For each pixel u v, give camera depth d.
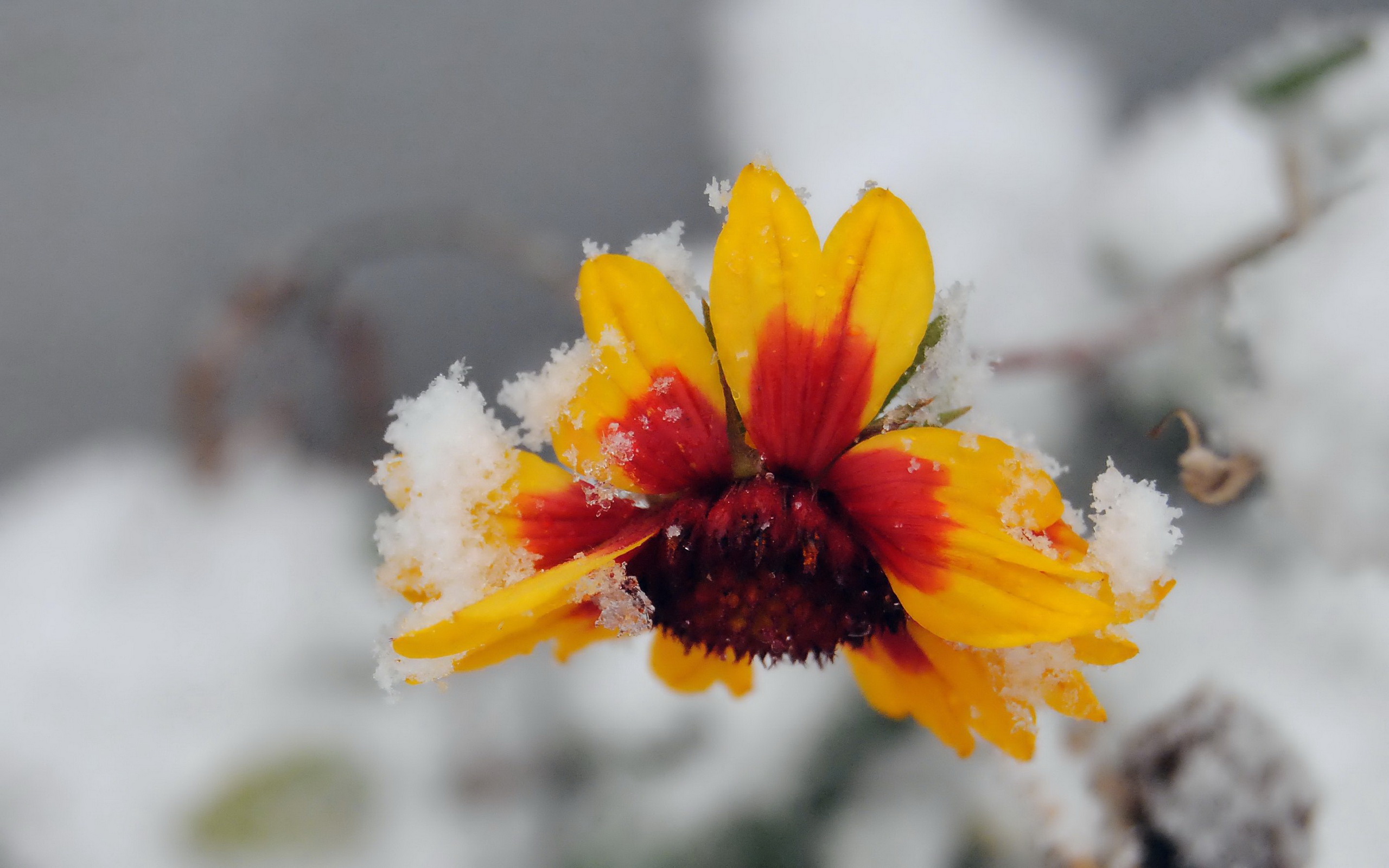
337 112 0.52
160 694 0.31
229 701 0.31
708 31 0.48
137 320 0.50
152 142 0.51
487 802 0.30
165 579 0.33
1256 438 0.25
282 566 0.33
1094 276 0.32
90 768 0.29
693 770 0.30
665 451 0.22
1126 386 0.29
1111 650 0.22
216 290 0.50
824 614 0.22
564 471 0.22
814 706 0.29
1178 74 0.44
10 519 0.37
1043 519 0.21
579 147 0.51
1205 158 0.31
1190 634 0.27
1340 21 0.27
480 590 0.22
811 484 0.22
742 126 0.44
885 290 0.22
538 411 0.22
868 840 0.28
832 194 0.38
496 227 0.32
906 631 0.23
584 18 0.51
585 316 0.22
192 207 0.51
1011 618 0.21
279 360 0.39
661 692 0.31
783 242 0.22
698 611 0.23
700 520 0.22
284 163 0.51
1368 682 0.26
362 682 0.31
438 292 0.48
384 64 0.52
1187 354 0.29
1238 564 0.28
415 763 0.30
